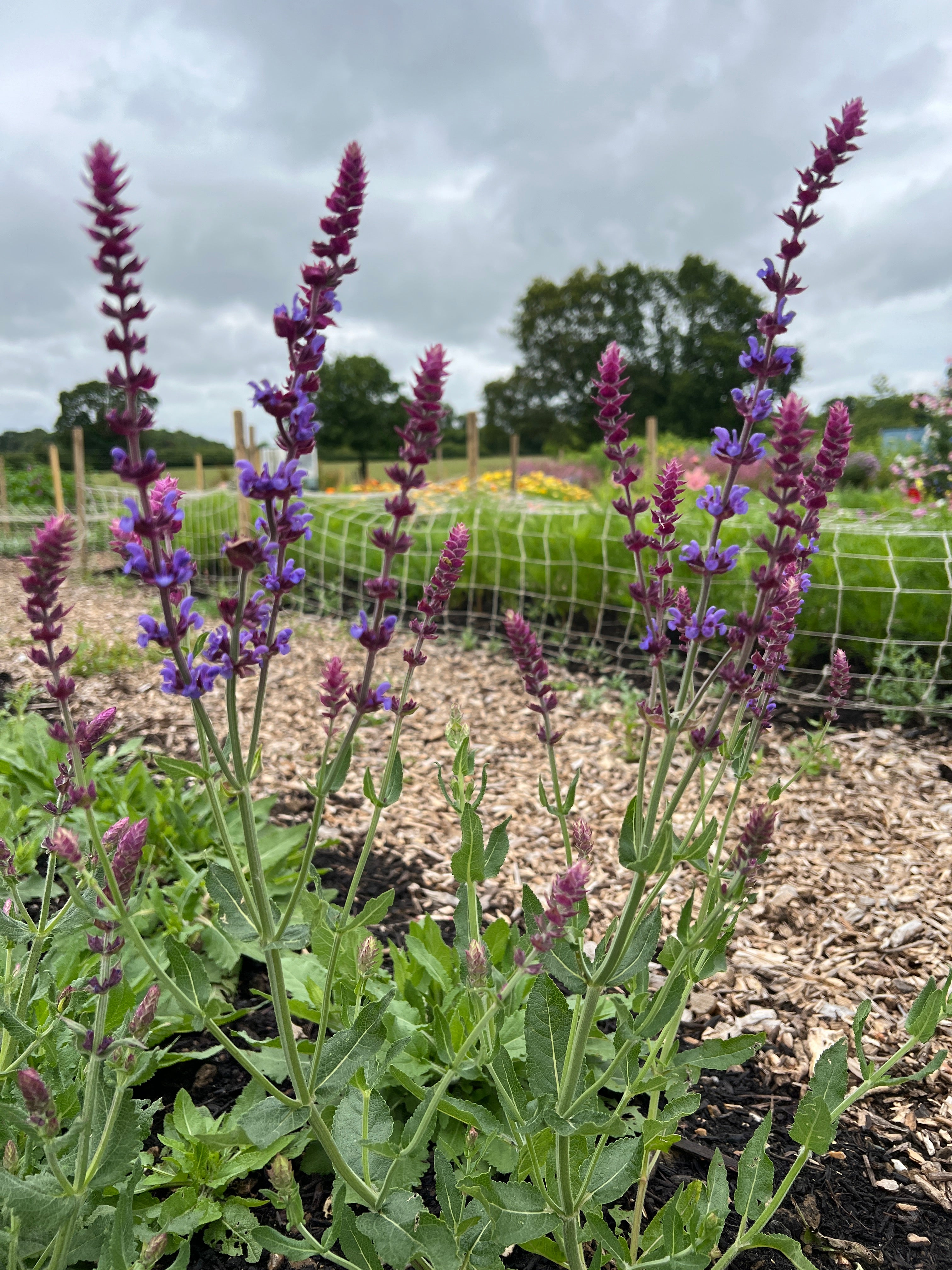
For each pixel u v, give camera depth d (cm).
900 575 652
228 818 379
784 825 449
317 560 1149
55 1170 133
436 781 525
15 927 167
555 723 621
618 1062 150
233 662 125
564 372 4428
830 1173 236
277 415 119
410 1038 171
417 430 123
